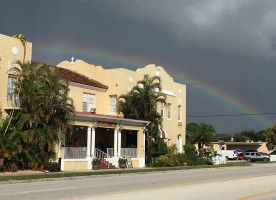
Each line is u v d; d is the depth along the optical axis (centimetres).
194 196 1337
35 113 2545
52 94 2611
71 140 3338
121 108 3603
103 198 1255
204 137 4372
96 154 3228
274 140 7294
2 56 2761
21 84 2612
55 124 2656
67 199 1230
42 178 2089
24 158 2561
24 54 2936
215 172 2922
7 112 2708
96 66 3950
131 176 2477
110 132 3731
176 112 4556
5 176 2072
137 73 4003
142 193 1415
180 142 4616
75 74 3788
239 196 1359
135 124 3534
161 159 3678
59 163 2741
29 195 1361
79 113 2906
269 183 1900
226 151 6700
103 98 3834
